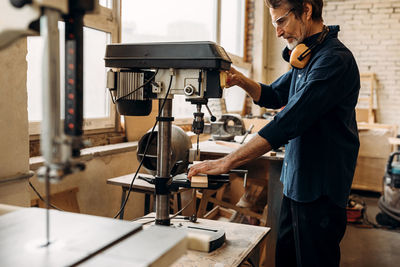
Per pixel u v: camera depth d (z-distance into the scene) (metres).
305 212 1.48
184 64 1.13
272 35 5.95
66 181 2.24
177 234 0.76
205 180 1.21
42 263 0.64
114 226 0.83
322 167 1.45
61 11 0.66
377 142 4.76
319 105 1.33
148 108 1.27
